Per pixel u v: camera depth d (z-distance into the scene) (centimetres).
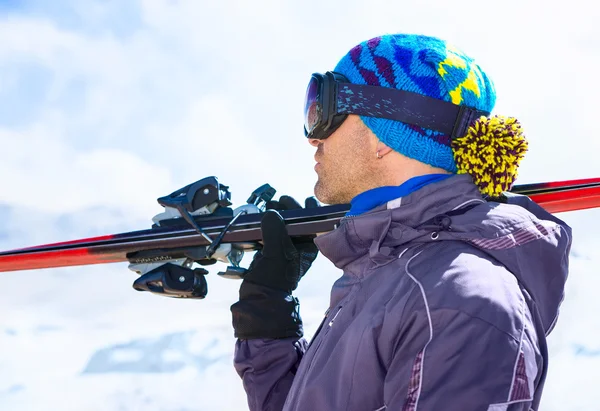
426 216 110
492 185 114
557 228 108
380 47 122
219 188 165
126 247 174
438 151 116
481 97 120
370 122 119
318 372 107
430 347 95
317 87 124
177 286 158
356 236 114
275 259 142
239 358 142
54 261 186
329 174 126
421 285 100
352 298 111
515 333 94
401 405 95
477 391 91
